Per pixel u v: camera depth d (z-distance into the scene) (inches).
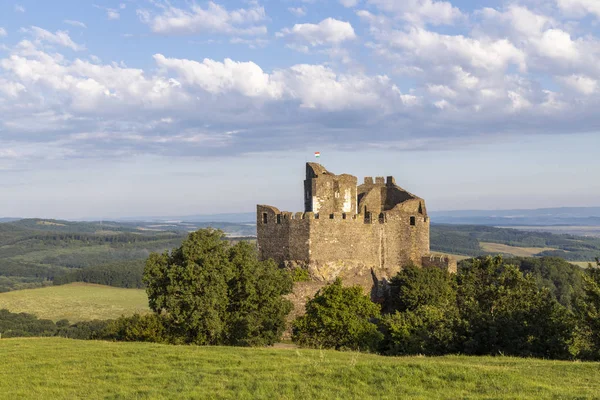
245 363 1501.0
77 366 1537.9
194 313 2095.2
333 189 3260.3
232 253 2374.5
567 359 1779.0
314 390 1217.4
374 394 1188.5
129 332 2299.5
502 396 1147.9
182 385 1300.4
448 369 1341.0
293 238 2987.2
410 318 2297.0
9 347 1910.7
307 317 2436.0
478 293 2139.5
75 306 7746.1
